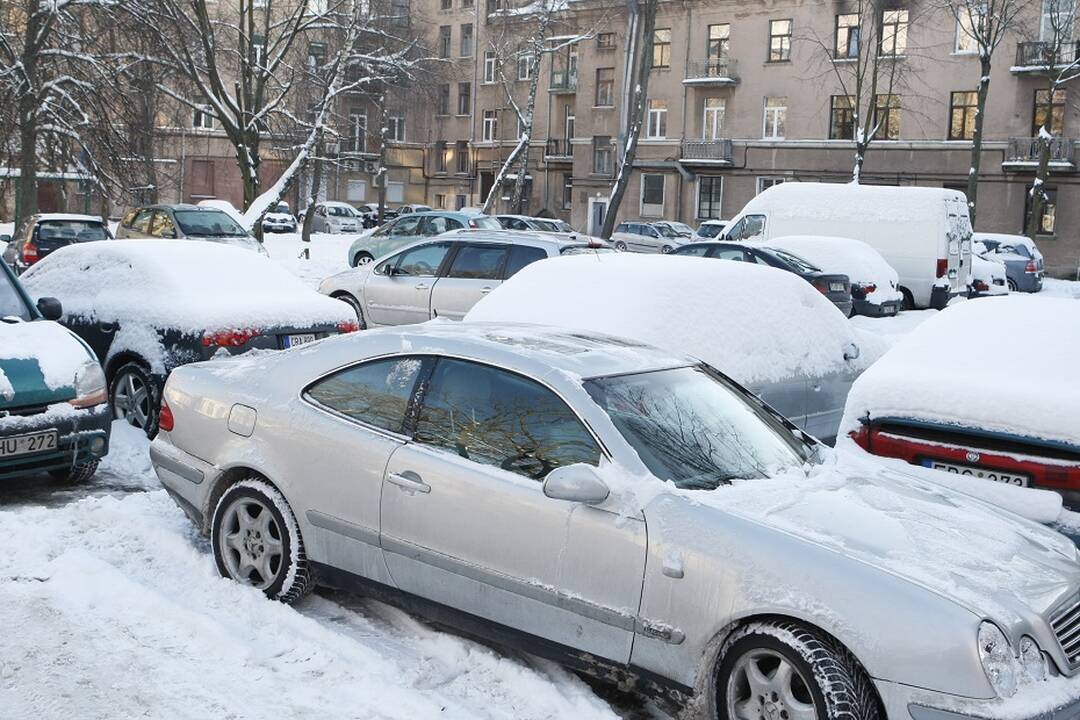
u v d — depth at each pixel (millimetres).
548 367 4516
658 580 3893
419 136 67625
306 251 30391
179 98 30031
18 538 5602
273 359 5367
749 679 3721
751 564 3742
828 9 45875
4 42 26375
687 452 4367
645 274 7281
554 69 57844
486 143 63812
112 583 4984
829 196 23531
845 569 3629
